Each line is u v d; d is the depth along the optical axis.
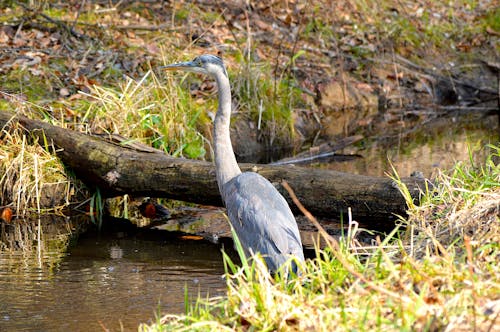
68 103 14.53
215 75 10.04
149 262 10.27
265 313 6.69
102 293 9.02
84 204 12.66
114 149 12.26
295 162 15.71
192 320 6.95
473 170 10.56
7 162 12.41
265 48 19.77
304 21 21.50
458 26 24.55
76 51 16.83
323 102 19.56
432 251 8.31
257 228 8.68
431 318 6.17
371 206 10.59
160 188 11.82
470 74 22.70
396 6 24.14
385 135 18.55
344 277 7.34
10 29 17.19
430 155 16.17
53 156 12.55
